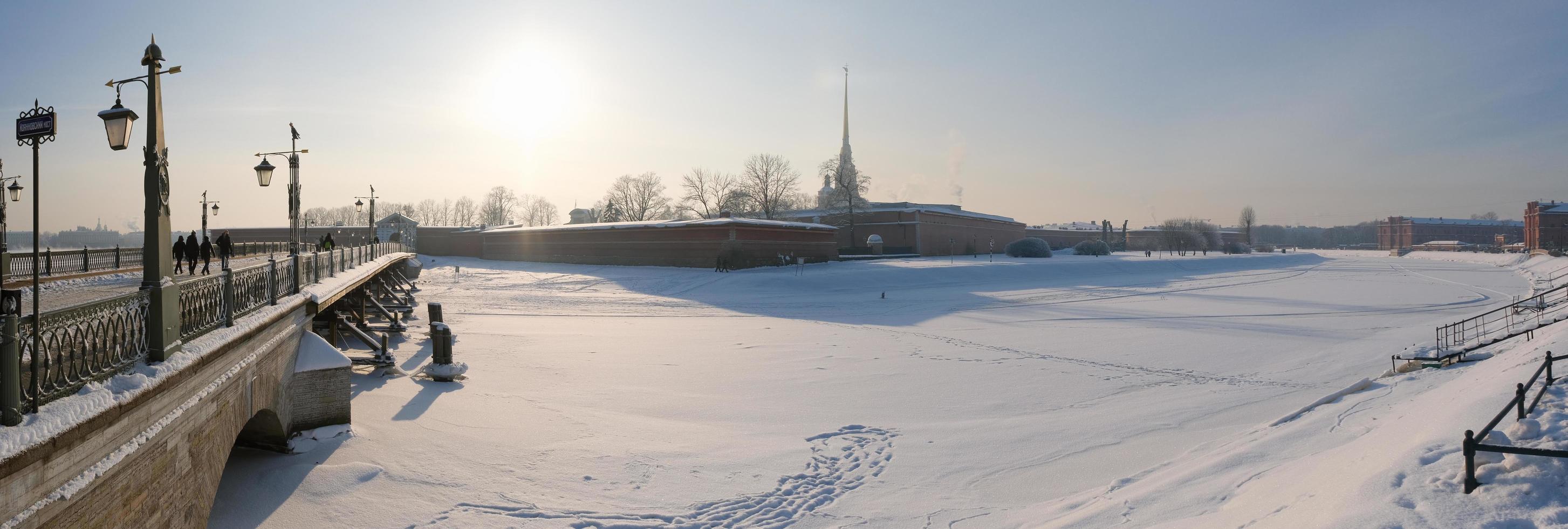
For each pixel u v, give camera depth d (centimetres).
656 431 1530
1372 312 4253
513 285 5491
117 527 636
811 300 4784
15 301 528
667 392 1922
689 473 1276
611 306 4312
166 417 727
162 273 734
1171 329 3475
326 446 1321
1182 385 2131
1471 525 681
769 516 1100
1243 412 1725
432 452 1318
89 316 605
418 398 1714
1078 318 3916
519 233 8038
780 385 2061
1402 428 1128
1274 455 1184
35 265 546
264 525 1024
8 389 505
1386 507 746
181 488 777
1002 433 1569
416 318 3425
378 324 3017
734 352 2628
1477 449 745
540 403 1727
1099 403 1892
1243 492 984
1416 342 2973
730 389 1998
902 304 4559
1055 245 13962
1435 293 5591
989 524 1044
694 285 5362
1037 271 6950
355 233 8706
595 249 7169
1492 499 723
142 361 697
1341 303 4806
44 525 530
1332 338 3147
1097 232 15375
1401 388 1678
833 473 1298
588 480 1225
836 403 1855
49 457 531
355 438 1372
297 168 1736
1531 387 1111
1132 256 10300
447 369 1934
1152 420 1664
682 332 3206
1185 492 1042
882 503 1155
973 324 3625
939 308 4372
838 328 3447
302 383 1348
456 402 1691
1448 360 2098
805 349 2759
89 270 2305
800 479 1262
